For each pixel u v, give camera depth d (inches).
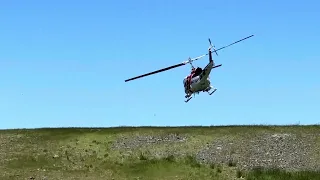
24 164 1395.2
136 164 1375.5
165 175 1263.5
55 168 1350.9
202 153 1453.0
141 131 1668.3
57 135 1686.8
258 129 1628.9
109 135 1646.2
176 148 1499.8
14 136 1697.8
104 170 1326.3
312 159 1385.3
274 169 1309.1
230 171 1302.9
